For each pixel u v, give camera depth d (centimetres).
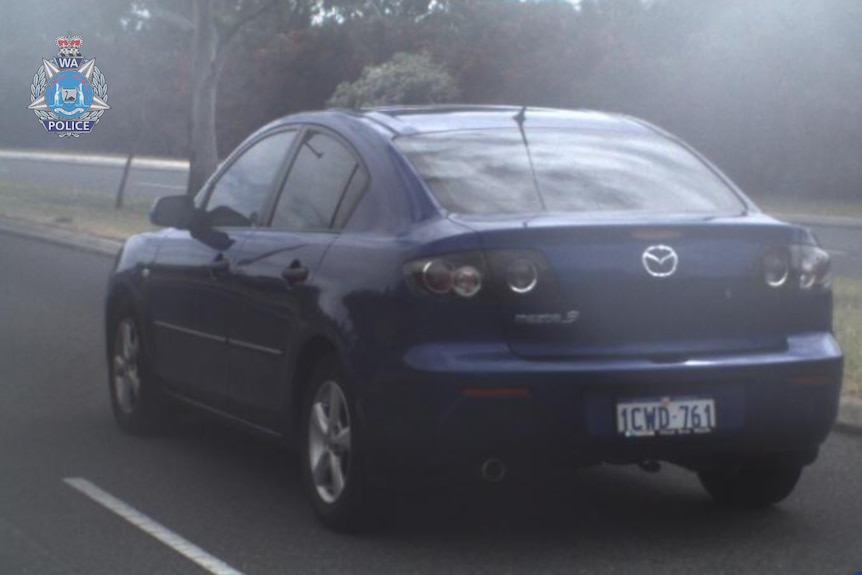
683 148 780
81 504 769
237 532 712
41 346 1327
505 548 685
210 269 816
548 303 639
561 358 639
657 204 714
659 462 754
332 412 697
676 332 657
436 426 632
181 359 865
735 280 663
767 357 663
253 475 834
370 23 5266
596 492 798
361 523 694
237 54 5381
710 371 648
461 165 711
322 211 743
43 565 661
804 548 688
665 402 646
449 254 637
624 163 745
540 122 772
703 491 801
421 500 774
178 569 653
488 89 4709
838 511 755
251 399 780
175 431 945
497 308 637
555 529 719
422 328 638
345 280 682
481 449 632
